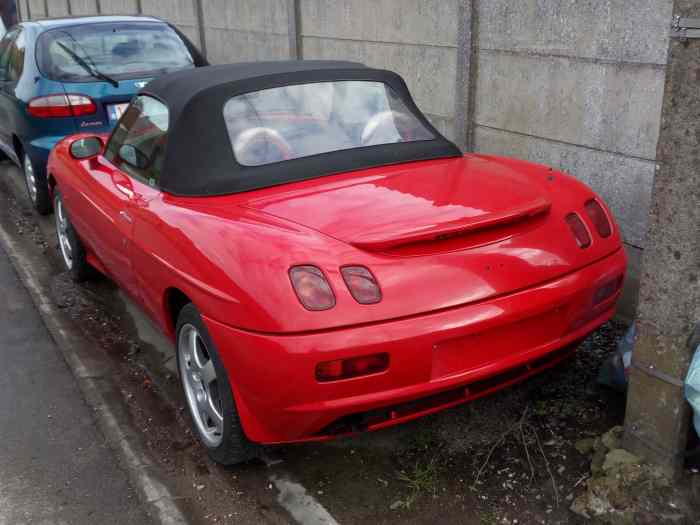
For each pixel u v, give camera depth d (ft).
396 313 8.18
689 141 7.52
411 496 9.35
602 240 9.89
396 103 12.11
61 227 17.37
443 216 8.87
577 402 10.84
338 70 12.08
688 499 8.32
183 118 11.02
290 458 10.32
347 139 11.21
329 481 9.80
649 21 13.26
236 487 9.86
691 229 7.70
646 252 8.23
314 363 8.07
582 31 14.66
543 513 8.86
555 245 9.28
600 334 13.03
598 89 14.58
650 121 13.64
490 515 8.93
